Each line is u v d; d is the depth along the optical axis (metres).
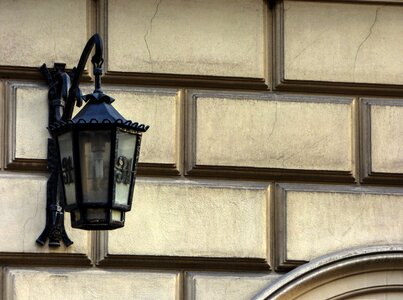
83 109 11.73
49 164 13.19
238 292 13.41
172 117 13.51
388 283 13.62
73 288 13.15
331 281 13.54
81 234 13.21
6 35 13.34
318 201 13.68
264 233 13.54
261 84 13.75
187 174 13.52
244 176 13.62
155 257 13.30
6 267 13.15
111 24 13.51
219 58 13.67
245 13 13.80
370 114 13.91
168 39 13.60
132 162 11.68
